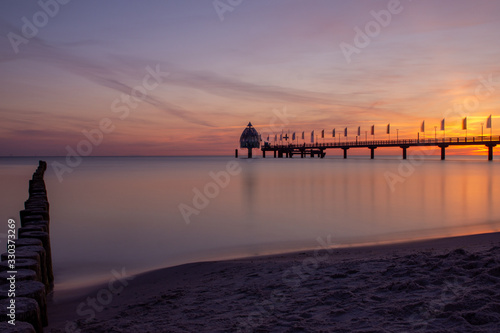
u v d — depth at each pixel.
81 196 26.78
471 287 4.71
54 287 7.47
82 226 15.73
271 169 67.88
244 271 7.27
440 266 5.84
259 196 26.42
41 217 7.58
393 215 17.66
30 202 9.68
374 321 3.98
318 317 4.30
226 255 10.35
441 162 95.56
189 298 5.72
